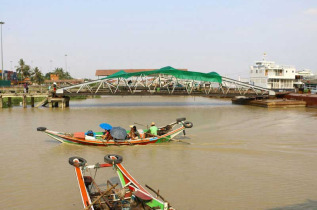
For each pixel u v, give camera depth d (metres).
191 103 57.94
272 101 48.84
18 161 16.80
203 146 20.09
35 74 111.94
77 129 26.72
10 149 19.39
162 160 16.95
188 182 13.53
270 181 13.56
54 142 21.30
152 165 16.05
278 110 43.47
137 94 47.88
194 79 48.38
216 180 13.73
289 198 11.74
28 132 25.03
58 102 50.25
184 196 12.02
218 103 58.22
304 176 14.18
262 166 15.72
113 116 35.94
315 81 75.62
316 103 45.78
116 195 10.85
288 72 65.44
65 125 28.88
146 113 39.38
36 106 46.84
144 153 18.45
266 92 54.66
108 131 20.20
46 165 16.06
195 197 11.91
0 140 21.97
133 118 34.22
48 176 14.38
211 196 11.99
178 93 49.31
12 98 64.12
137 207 10.11
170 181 13.66
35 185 13.27
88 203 9.82
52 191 12.62
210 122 31.00
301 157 17.36
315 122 30.83
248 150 18.97
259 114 38.22
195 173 14.70
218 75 49.00
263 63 66.19
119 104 54.00
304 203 11.31
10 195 12.21
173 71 47.22
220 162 16.50
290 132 25.05
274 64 66.50
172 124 22.91
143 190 10.73
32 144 20.70
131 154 18.25
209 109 45.28
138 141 20.16
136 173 14.76
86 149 19.33
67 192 12.52
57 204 11.41
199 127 27.80
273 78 64.56
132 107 47.94
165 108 46.69
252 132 25.08
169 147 19.89
